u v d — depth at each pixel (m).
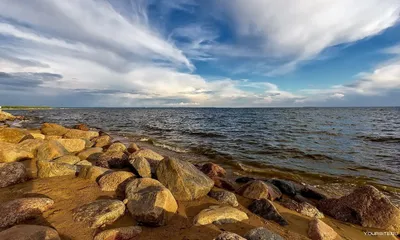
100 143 12.88
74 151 10.71
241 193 6.42
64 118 45.75
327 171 9.54
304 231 4.49
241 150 13.60
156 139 17.86
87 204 4.43
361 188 5.67
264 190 6.12
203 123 35.16
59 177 6.31
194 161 10.91
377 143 16.12
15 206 3.92
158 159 8.13
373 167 10.14
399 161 11.20
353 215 5.34
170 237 3.73
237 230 4.16
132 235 3.66
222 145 15.24
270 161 11.12
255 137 19.11
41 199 4.38
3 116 37.66
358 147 14.65
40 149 8.73
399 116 50.62
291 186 7.07
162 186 5.05
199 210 4.95
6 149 7.99
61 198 4.95
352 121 36.50
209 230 4.04
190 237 3.76
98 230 3.74
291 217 5.13
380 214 5.11
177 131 23.88
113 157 8.37
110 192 5.39
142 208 4.21
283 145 15.28
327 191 7.38
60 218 4.06
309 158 11.77
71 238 3.50
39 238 3.03
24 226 3.29
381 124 30.88
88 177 6.21
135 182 5.19
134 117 54.00
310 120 39.34
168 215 4.40
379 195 5.37
